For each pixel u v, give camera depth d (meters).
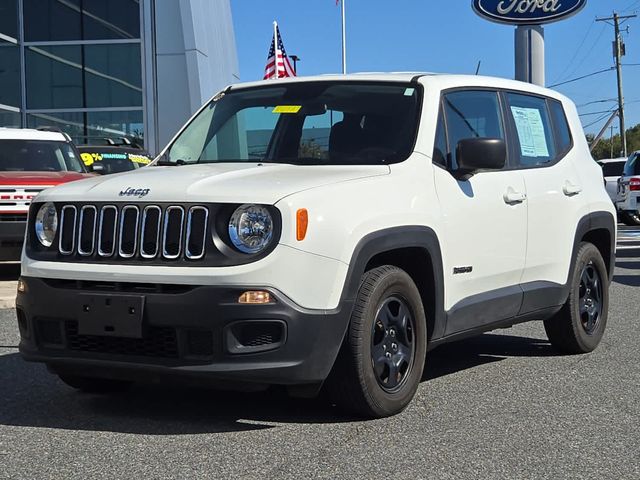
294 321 4.31
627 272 13.06
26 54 23.39
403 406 5.04
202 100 22.86
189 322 4.31
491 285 5.76
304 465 4.15
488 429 4.78
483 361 6.72
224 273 4.27
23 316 4.82
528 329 8.22
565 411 5.18
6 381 5.96
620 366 6.48
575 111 7.29
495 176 5.82
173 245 4.43
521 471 4.09
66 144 12.77
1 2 23.03
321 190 4.54
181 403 5.36
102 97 23.25
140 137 23.11
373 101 5.56
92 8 23.25
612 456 4.33
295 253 4.32
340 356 4.66
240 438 4.59
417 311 5.07
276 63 14.04
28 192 10.69
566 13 19.73
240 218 4.34
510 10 20.00
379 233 4.69
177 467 4.12
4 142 12.23
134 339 4.50
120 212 4.55
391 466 4.14
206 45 23.66
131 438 4.61
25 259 4.84
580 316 6.84
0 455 4.32
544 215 6.27
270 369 4.31
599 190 7.14
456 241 5.34
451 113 5.64
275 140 5.58
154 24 22.77
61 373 5.17
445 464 4.18
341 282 4.48
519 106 6.41
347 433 4.68
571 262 6.64
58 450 4.40
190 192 4.44
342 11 21.25
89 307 4.49
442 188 5.27
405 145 5.26
